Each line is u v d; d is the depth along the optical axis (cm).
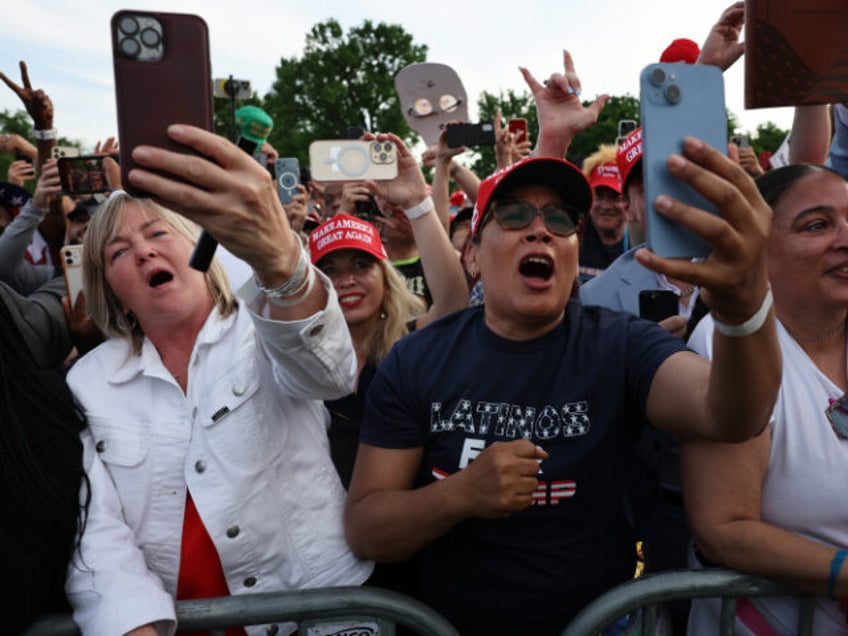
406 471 154
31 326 181
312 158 251
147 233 153
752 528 138
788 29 122
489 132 312
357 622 143
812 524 145
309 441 159
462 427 148
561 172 149
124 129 93
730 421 115
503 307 152
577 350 150
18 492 129
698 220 88
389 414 155
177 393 153
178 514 147
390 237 365
